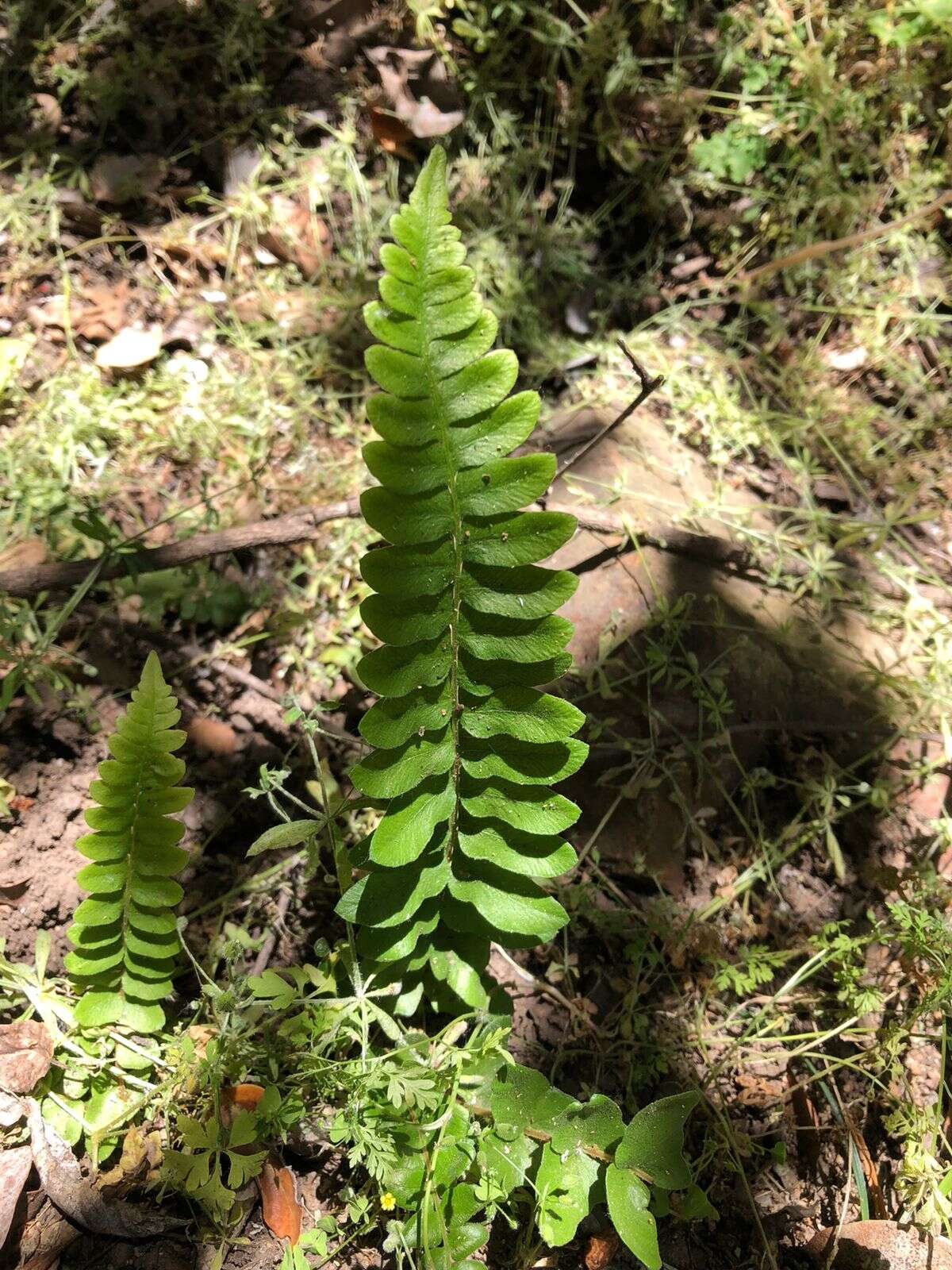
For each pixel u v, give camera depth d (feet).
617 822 5.98
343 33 8.20
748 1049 5.29
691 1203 4.09
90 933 4.23
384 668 3.66
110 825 3.94
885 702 6.65
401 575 3.52
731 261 8.68
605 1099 4.00
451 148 8.39
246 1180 4.29
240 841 5.59
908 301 8.54
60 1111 4.29
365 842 4.35
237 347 7.53
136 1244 4.26
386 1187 4.09
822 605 7.06
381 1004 4.83
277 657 6.25
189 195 8.02
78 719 5.68
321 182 7.99
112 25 8.03
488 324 3.30
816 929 5.86
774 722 6.43
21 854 5.16
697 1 8.59
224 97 8.05
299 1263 4.12
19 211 7.58
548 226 8.41
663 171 8.60
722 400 7.84
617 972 5.51
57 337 7.32
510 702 3.87
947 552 7.65
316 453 7.21
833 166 8.59
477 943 4.64
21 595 5.78
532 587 3.62
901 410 8.25
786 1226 4.81
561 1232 3.93
